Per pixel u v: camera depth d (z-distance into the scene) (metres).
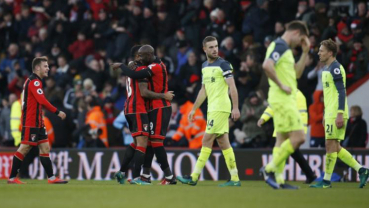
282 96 28.27
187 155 50.19
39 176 53.81
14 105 52.69
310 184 38.25
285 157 28.62
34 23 71.69
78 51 66.31
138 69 34.97
